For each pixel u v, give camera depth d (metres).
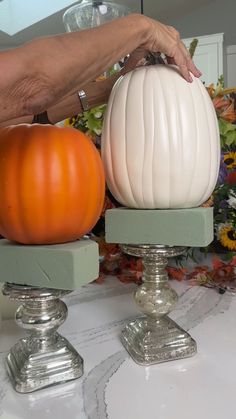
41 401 0.41
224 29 3.03
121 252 0.79
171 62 0.46
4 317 0.62
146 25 0.40
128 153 0.43
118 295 0.74
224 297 0.70
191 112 0.43
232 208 0.79
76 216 0.39
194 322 0.60
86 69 0.33
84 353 0.51
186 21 3.16
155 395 0.41
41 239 0.39
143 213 0.45
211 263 0.86
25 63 0.29
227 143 0.79
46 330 0.46
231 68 3.01
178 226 0.44
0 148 0.38
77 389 0.43
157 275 0.52
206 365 0.47
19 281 0.40
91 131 0.73
